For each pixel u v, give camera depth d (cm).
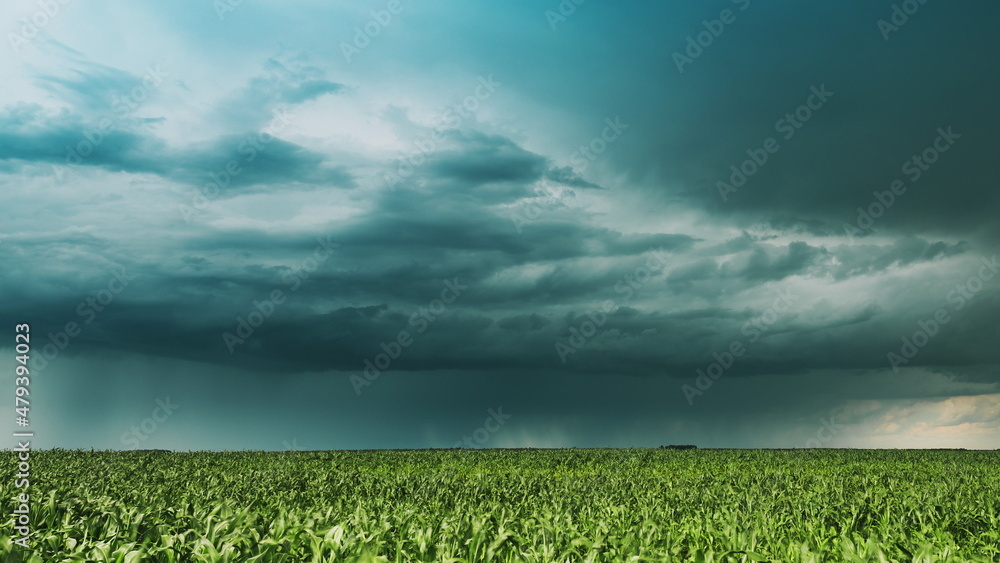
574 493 1736
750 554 822
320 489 1752
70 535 859
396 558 771
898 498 1579
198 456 3434
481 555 830
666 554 843
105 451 3509
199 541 768
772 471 2786
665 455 4091
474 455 3894
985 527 1192
